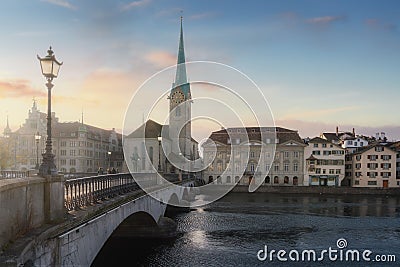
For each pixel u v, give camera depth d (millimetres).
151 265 26328
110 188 19422
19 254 7887
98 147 109500
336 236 37125
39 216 10578
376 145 99625
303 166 100688
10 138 85562
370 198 80438
